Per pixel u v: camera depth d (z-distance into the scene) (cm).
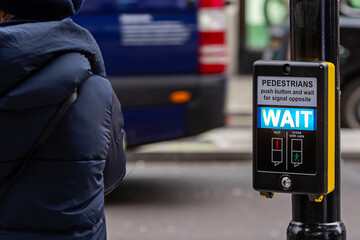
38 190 333
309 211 383
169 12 1021
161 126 1032
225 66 1044
